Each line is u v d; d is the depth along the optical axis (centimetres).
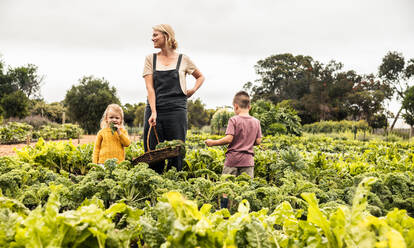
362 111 4862
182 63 393
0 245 93
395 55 4703
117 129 407
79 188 196
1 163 267
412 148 1016
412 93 3425
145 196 221
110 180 206
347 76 5634
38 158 431
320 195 232
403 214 102
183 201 86
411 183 242
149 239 97
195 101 4703
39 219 86
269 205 214
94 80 3659
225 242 88
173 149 346
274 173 430
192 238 81
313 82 5278
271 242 102
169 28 383
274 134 1485
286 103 4653
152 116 373
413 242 92
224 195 261
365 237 85
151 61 391
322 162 398
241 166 349
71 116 3522
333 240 96
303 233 106
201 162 414
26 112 3578
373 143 1128
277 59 6656
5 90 4819
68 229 86
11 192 203
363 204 90
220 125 1702
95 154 414
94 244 90
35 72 5241
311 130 2983
